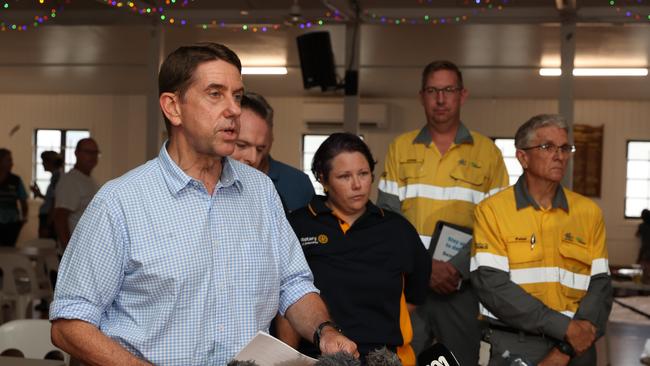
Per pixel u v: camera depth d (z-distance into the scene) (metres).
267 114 3.16
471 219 4.11
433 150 4.17
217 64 1.97
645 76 12.08
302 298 2.23
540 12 7.07
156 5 7.55
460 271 3.91
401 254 2.92
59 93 15.04
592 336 3.33
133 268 1.96
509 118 14.02
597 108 14.03
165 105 2.02
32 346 3.44
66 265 1.98
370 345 2.83
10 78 13.75
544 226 3.45
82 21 7.74
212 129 1.96
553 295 3.42
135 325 1.97
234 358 1.89
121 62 12.17
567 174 6.79
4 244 10.91
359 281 2.85
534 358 3.40
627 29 9.34
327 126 14.52
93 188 7.32
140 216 1.96
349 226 2.93
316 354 2.74
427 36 9.91
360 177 2.90
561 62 7.03
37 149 15.18
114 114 14.95
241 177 2.16
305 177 3.58
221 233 2.05
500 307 3.40
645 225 12.99
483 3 7.48
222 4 7.61
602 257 3.51
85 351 1.92
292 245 2.26
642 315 6.04
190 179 2.00
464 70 12.02
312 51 7.47
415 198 4.15
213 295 2.02
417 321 4.03
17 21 7.88
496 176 4.22
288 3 7.52
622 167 14.02
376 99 14.29
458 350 4.03
